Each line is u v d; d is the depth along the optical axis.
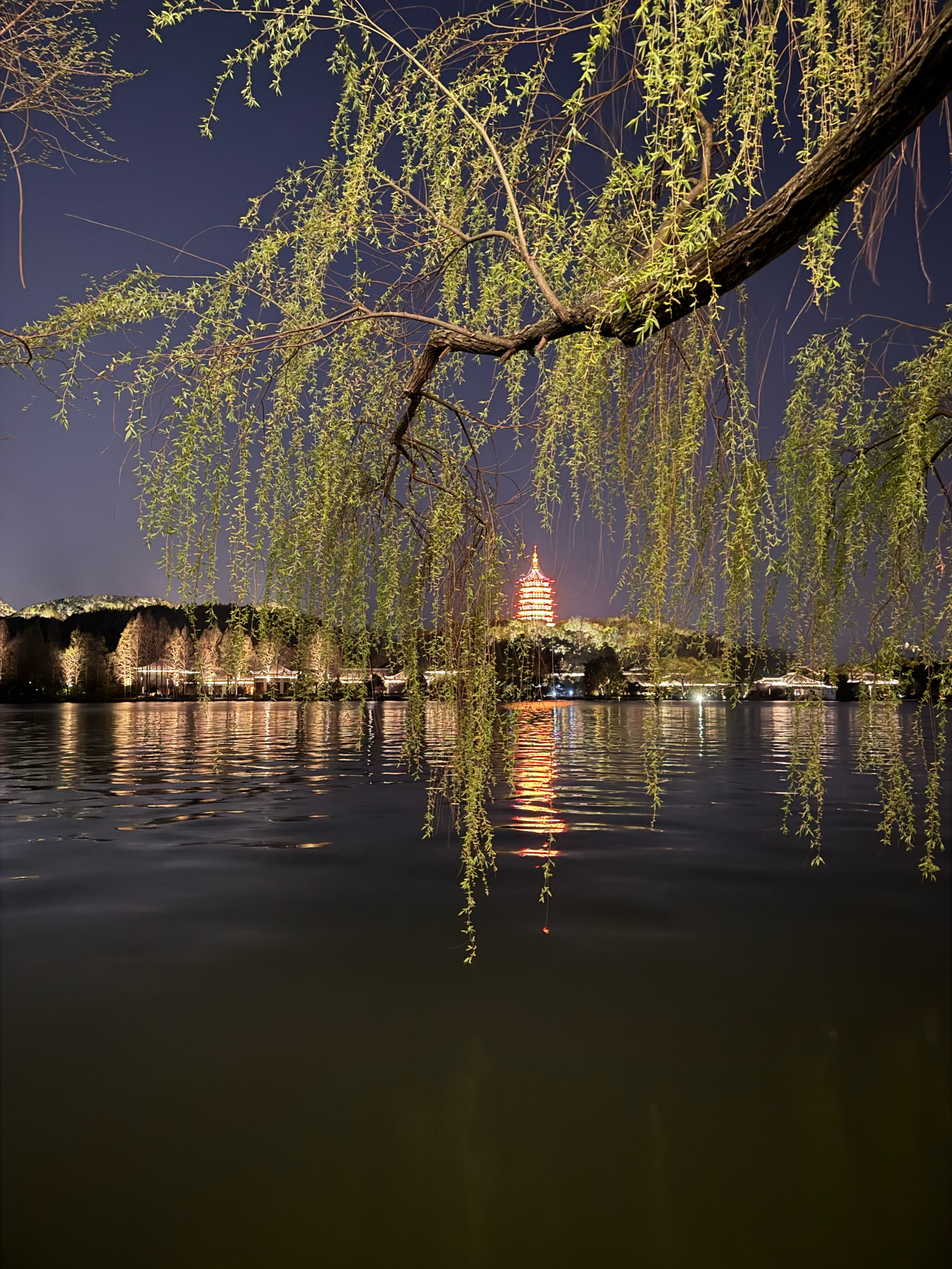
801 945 5.86
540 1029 4.55
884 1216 2.98
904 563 2.18
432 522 2.01
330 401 1.96
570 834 9.86
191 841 9.46
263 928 6.27
